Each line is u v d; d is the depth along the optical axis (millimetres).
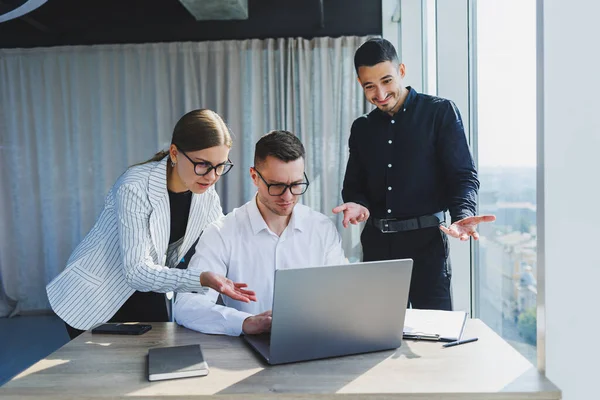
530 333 1949
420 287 2359
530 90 1888
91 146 5504
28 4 3104
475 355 1427
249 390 1224
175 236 2139
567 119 1268
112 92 5453
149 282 1716
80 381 1293
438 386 1230
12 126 5523
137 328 1691
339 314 1406
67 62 5457
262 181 1802
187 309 1718
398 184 2359
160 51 5375
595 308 1289
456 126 2275
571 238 1282
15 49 5453
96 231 2121
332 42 5285
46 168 5547
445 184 2354
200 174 1796
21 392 1230
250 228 1973
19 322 5305
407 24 4102
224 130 1821
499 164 2311
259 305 1959
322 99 5262
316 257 1984
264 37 5367
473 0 2781
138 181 1857
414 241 2355
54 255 5559
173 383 1271
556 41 1268
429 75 3781
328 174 5316
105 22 5434
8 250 5605
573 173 1273
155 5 5402
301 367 1363
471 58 2832
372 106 5246
